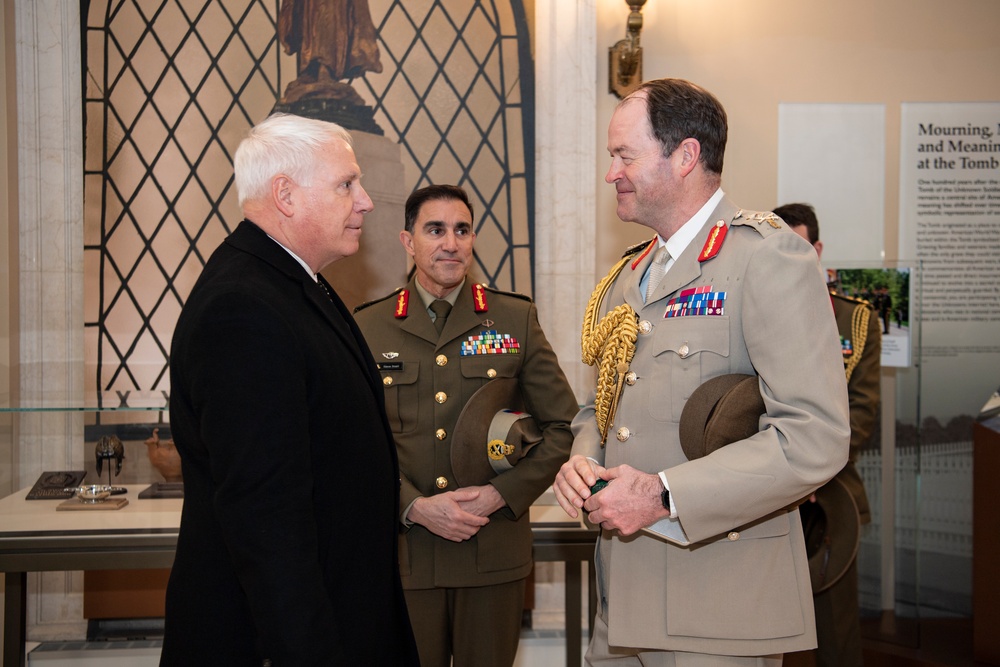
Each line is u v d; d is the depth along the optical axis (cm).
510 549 210
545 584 303
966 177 334
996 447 300
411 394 215
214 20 313
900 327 299
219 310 126
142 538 215
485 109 321
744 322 141
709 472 132
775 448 131
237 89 314
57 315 307
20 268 304
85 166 310
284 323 128
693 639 142
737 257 145
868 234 334
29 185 303
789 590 145
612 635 151
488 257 322
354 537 140
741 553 143
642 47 324
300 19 315
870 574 304
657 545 148
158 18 312
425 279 221
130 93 311
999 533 299
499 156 322
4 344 304
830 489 246
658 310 156
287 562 119
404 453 213
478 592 208
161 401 227
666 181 151
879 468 299
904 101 332
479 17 319
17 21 300
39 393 244
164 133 313
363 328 224
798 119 329
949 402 344
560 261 318
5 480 215
